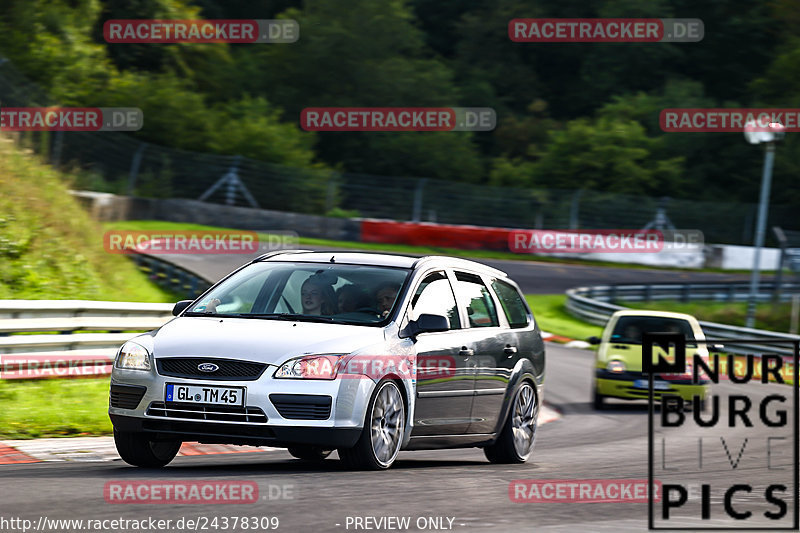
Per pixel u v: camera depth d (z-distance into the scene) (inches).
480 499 876.0
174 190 5866.1
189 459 1178.6
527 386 1320.1
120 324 1932.8
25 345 1673.2
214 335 1008.9
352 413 981.2
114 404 1005.2
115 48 7741.1
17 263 2411.4
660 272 6200.8
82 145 5344.5
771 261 6594.5
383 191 6446.9
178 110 6909.5
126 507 759.7
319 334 1013.2
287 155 7012.8
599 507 861.8
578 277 5620.1
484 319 1256.8
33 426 1337.4
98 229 3139.8
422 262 1182.3
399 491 893.8
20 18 6707.7
